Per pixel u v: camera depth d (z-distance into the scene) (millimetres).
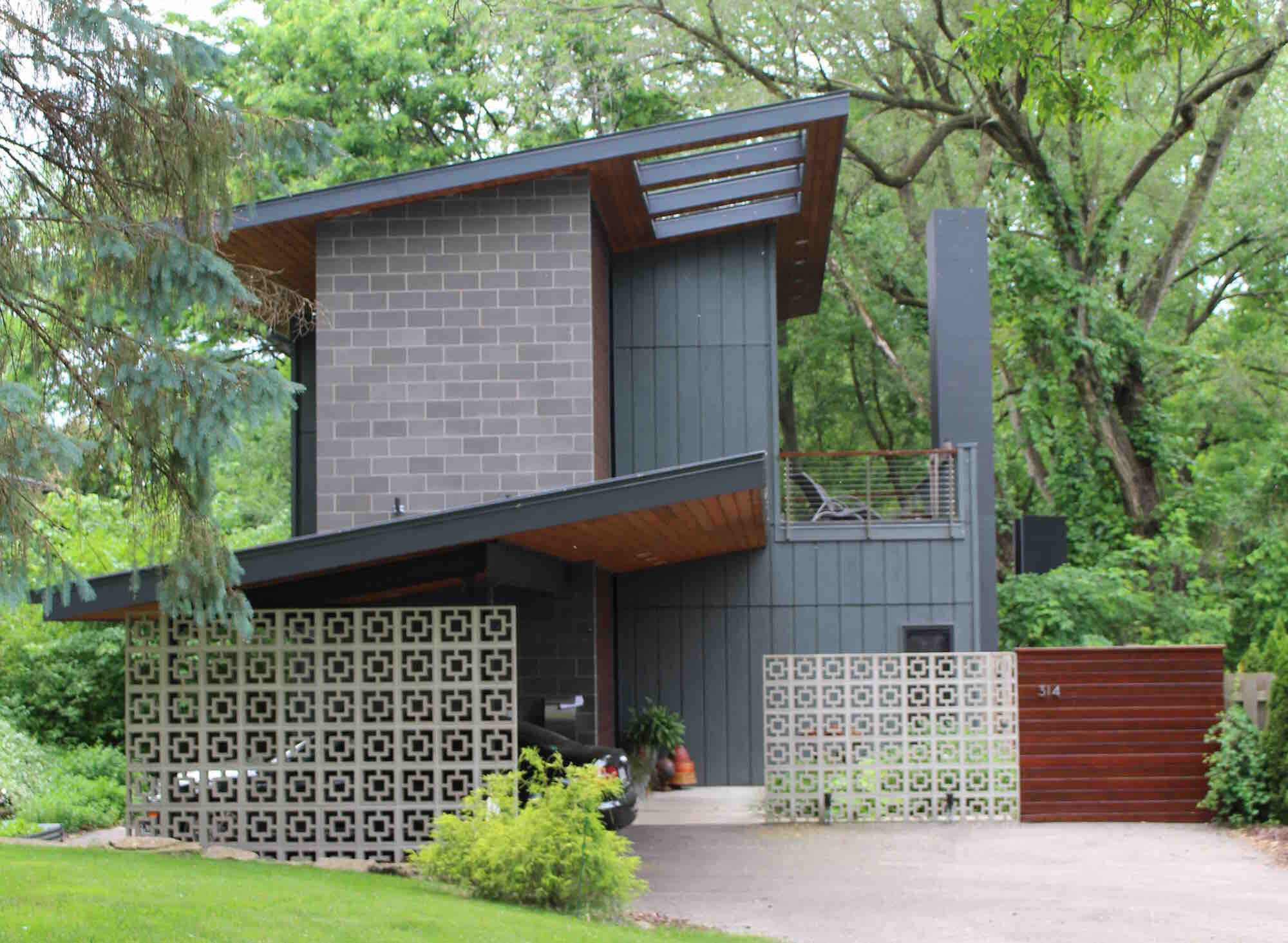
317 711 11422
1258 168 29688
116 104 10219
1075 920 9852
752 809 15766
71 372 10445
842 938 9258
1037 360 27625
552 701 16031
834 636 18828
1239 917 9922
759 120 15414
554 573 15523
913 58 28312
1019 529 23891
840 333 32906
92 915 7488
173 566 10273
